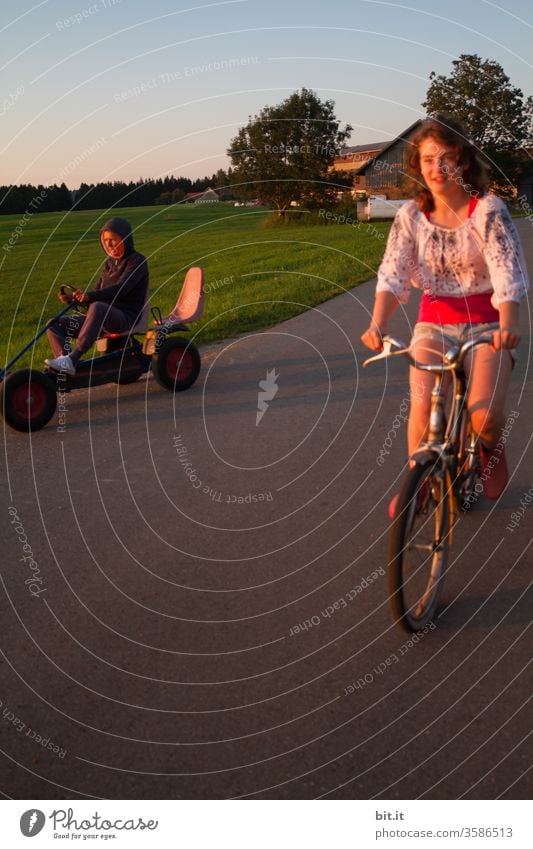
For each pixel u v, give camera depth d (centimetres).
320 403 620
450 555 357
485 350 319
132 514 423
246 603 328
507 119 4241
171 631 308
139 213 4812
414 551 293
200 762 237
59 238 3503
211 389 682
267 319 1042
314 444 522
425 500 295
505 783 224
